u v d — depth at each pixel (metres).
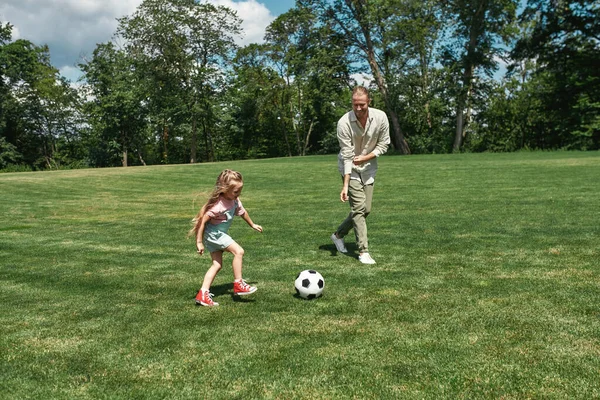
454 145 46.59
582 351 3.36
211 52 52.09
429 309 4.34
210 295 4.71
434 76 45.41
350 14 44.94
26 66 53.94
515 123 46.38
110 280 5.75
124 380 3.13
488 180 16.11
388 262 6.18
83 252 7.43
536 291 4.74
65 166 58.69
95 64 54.56
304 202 12.85
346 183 6.14
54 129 60.09
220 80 52.75
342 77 46.97
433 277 5.39
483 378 3.01
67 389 3.03
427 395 2.82
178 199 14.77
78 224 10.30
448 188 14.42
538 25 42.06
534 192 12.54
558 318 4.00
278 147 65.06
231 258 6.70
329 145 54.66
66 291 5.33
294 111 60.94
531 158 27.23
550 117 44.56
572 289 4.75
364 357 3.37
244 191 16.09
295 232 8.53
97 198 15.22
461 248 6.77
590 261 5.80
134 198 15.16
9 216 11.61
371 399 2.80
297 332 3.90
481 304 4.42
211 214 4.64
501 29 44.31
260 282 5.46
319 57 44.25
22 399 2.91
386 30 43.69
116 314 4.49
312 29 45.16
